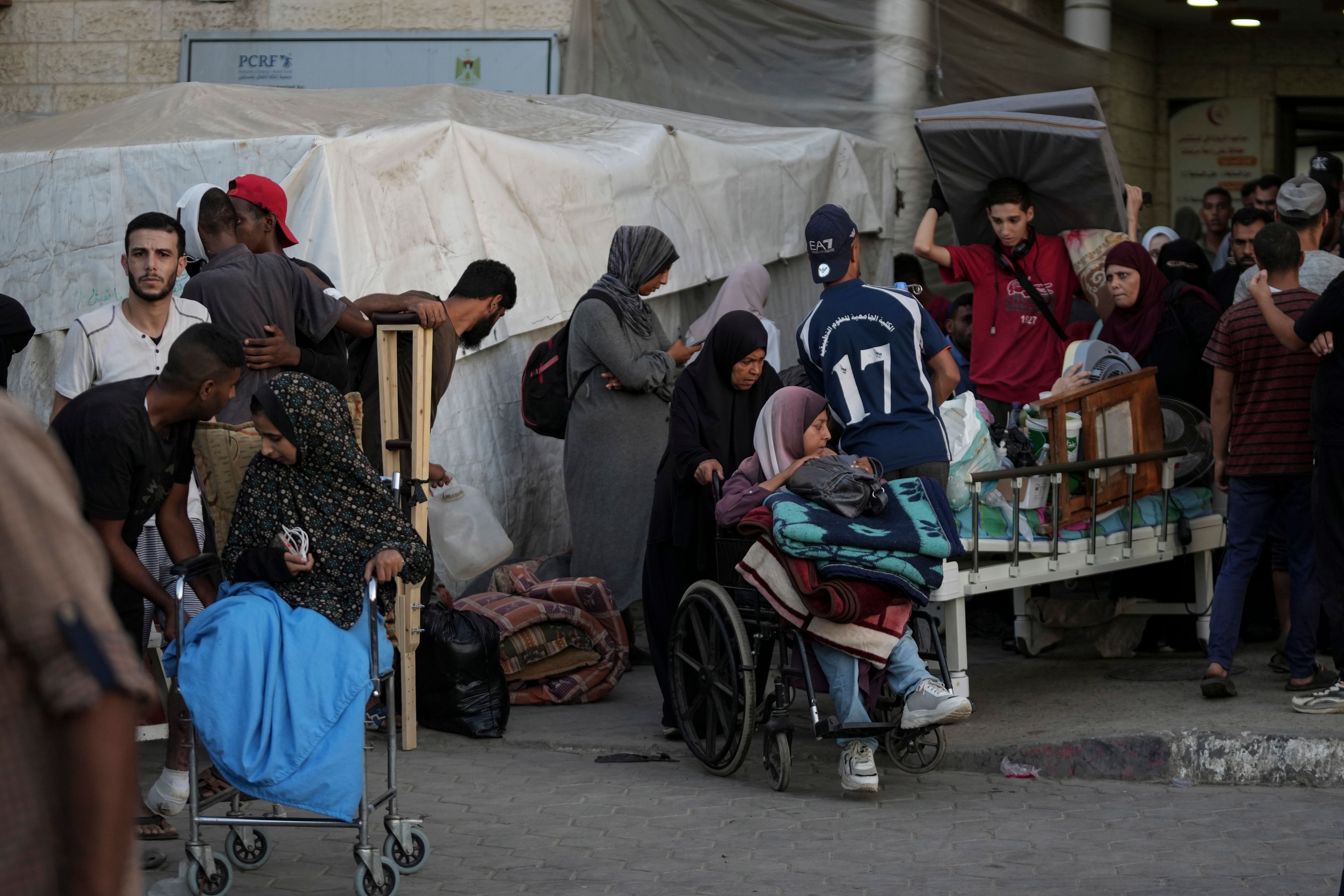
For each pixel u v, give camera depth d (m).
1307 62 20.31
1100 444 8.78
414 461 8.07
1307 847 6.10
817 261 8.05
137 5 16.86
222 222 7.94
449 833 6.54
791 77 15.56
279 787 5.34
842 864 6.04
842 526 6.85
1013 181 10.68
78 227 10.55
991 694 9.10
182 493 6.30
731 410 8.25
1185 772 7.30
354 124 10.70
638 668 10.80
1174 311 10.04
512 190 11.04
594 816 6.85
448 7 16.27
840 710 7.05
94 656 2.29
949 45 15.56
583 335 10.38
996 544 8.32
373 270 9.88
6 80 17.08
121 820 2.32
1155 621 10.37
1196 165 20.77
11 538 2.28
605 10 15.87
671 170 12.62
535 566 10.93
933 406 7.86
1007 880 5.77
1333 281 7.64
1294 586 8.44
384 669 5.82
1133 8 19.42
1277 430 8.27
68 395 7.00
